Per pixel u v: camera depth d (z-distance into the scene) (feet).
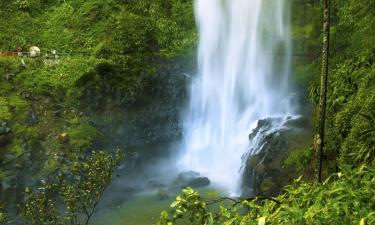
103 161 31.30
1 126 45.01
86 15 64.69
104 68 53.01
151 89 55.31
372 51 35.32
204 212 15.10
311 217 14.30
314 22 62.54
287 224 14.55
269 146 44.62
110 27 61.36
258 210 17.38
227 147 55.21
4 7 64.95
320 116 22.77
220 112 59.77
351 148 28.22
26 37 62.23
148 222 40.24
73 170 42.91
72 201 29.68
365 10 37.91
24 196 41.96
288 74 59.41
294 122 48.39
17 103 48.47
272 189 39.47
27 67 53.42
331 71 41.37
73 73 52.75
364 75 33.60
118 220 40.78
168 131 55.98
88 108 51.26
